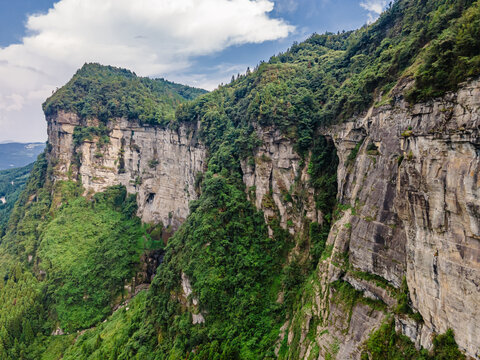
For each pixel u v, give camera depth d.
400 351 27.70
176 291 57.97
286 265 54.34
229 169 67.75
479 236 21.41
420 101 27.89
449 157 24.11
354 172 41.09
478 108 22.38
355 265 35.66
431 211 25.33
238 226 58.78
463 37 25.09
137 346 55.09
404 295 28.78
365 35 61.06
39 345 67.94
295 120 58.22
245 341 46.59
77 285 78.25
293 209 57.31
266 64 77.62
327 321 36.78
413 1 51.88
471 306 21.72
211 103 84.81
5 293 77.12
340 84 60.41
